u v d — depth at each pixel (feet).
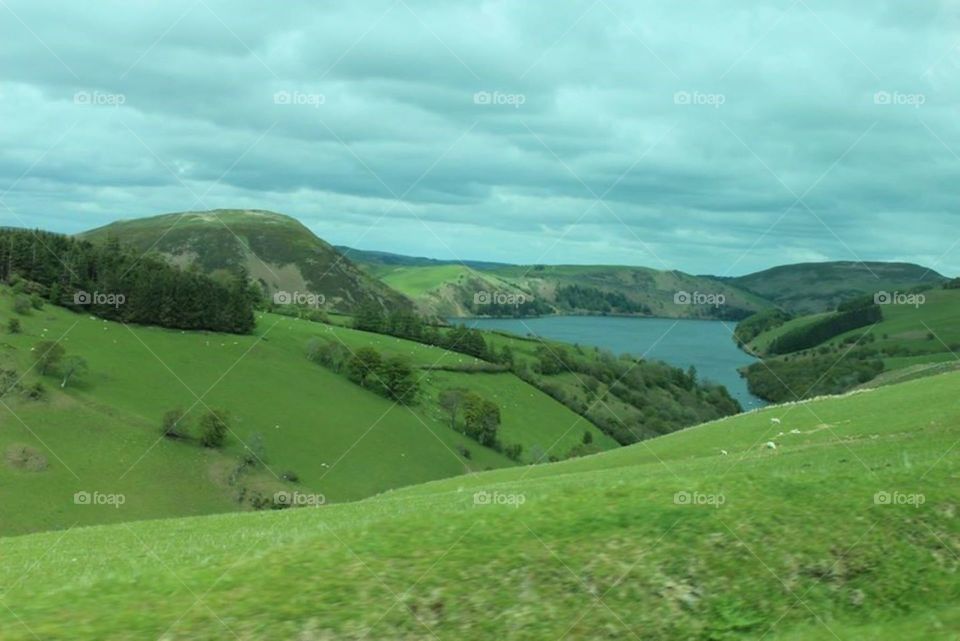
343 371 550.77
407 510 107.65
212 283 597.93
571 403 529.86
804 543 61.87
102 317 554.87
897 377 331.36
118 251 627.46
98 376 487.61
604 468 192.85
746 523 63.57
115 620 49.47
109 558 86.53
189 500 406.41
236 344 564.71
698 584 56.95
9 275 550.77
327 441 469.57
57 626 48.44
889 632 52.44
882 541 62.69
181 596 53.16
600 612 53.62
